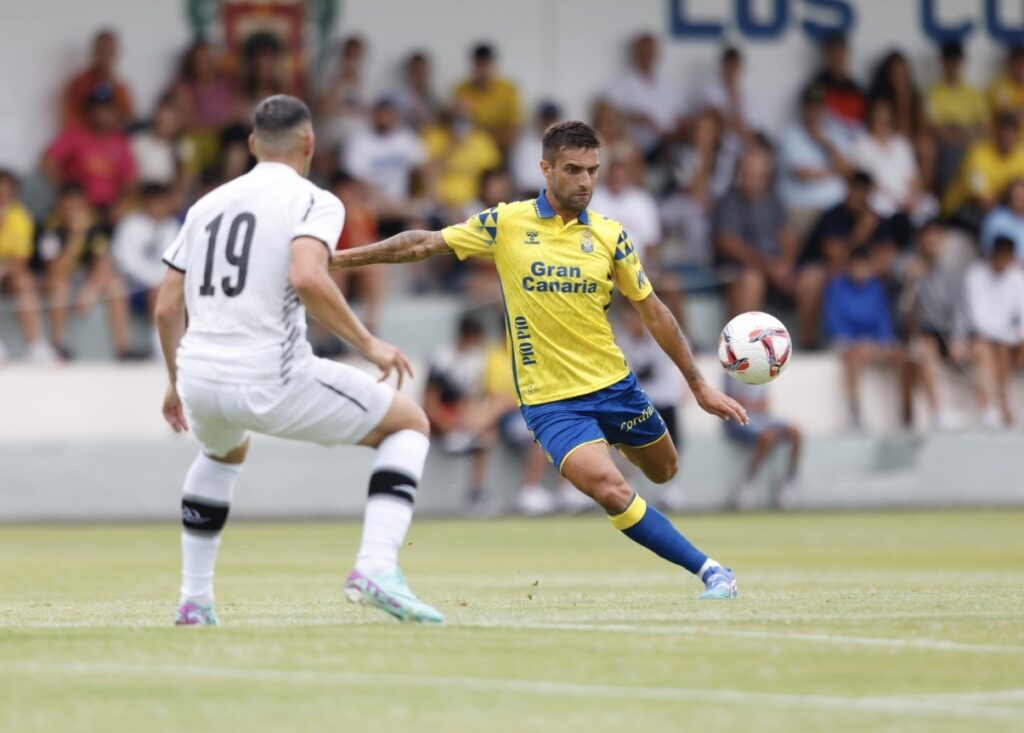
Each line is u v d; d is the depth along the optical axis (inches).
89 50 2869.1
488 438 2674.7
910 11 3230.8
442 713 631.2
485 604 1102.4
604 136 2871.6
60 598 1232.2
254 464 2657.5
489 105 2940.5
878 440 2874.0
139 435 2647.6
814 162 3016.7
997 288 2933.1
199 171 2751.0
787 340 1122.0
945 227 3065.9
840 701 660.7
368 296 2659.9
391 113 2802.7
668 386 2699.3
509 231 1104.2
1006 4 3262.8
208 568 933.2
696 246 2920.8
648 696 669.9
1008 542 2038.6
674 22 3142.2
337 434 887.7
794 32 3181.6
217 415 876.6
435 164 2819.9
